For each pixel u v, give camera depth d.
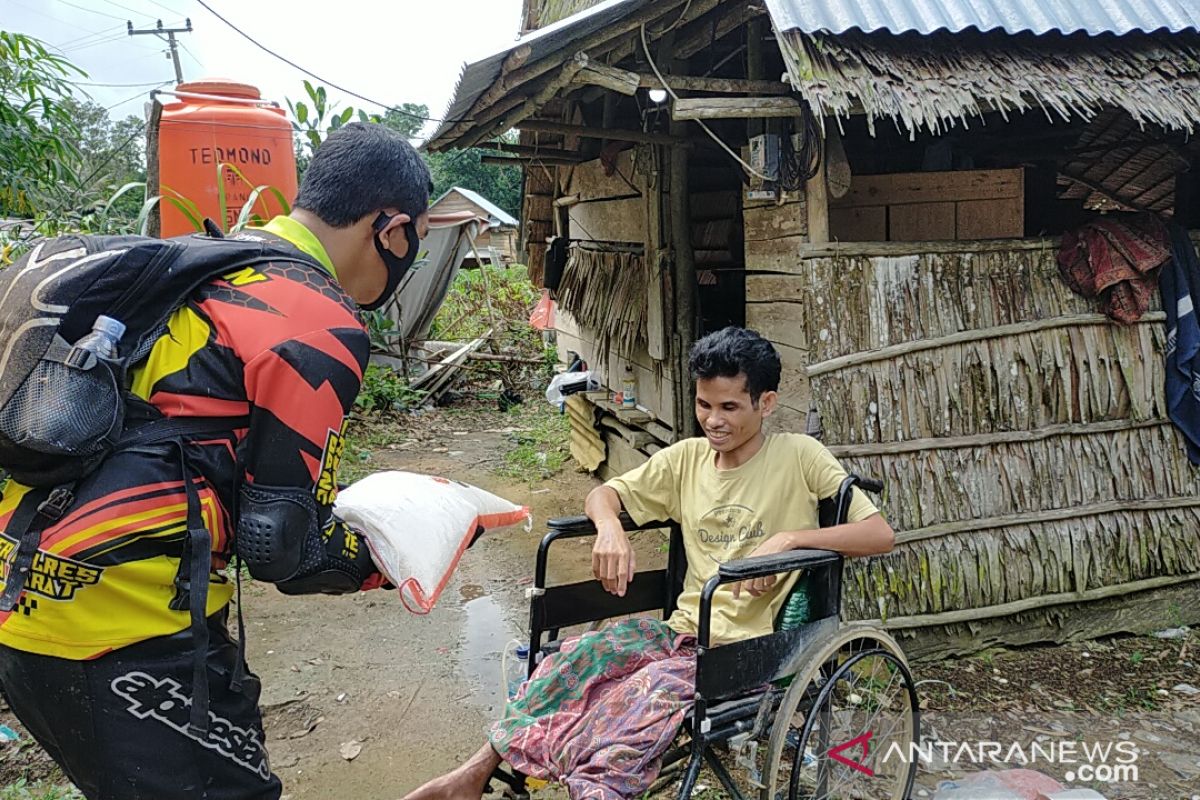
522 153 5.51
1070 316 3.54
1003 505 3.52
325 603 4.39
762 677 2.09
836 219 3.98
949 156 4.56
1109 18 3.40
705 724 1.98
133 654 1.48
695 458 2.53
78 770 1.55
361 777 2.90
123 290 1.45
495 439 7.99
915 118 3.02
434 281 9.48
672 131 4.69
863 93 3.01
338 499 1.83
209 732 1.58
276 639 3.96
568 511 5.82
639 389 5.56
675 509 2.55
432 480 2.03
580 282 6.27
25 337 1.39
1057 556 3.56
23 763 2.88
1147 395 3.64
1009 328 3.47
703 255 5.93
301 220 1.69
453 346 10.36
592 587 2.53
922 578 3.43
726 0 3.58
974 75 3.19
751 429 2.35
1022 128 5.21
